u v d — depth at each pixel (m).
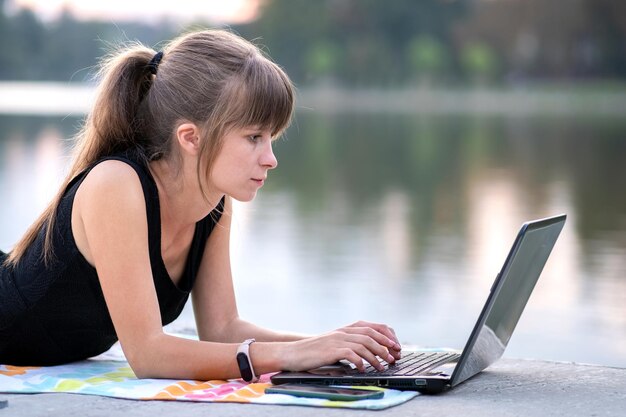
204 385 2.98
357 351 2.98
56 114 61.06
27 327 3.21
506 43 122.25
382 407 2.74
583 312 10.45
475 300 11.16
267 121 3.01
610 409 2.80
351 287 11.91
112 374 3.17
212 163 3.02
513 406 2.81
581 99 119.25
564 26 119.06
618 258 14.20
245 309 10.52
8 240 14.35
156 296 3.06
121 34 3.41
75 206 3.07
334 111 95.62
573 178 28.98
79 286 3.12
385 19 121.50
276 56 123.06
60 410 2.74
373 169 33.34
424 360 3.26
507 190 25.56
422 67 121.75
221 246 3.43
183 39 3.15
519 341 9.18
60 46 123.25
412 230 17.86
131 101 3.15
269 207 21.42
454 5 123.06
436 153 41.09
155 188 3.06
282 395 2.85
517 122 72.12
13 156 30.52
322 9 122.25
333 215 20.09
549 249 3.21
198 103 3.00
